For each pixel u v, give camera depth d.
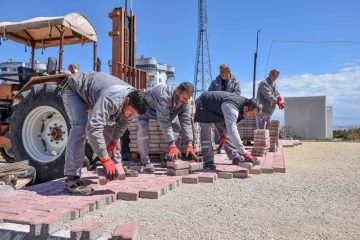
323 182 5.11
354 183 5.06
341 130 17.56
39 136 6.07
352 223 3.25
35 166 5.75
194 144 6.45
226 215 3.45
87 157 5.62
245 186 4.76
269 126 8.55
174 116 5.33
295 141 12.66
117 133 4.32
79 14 7.08
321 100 15.45
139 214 3.45
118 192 4.03
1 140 7.01
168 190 4.47
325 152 9.65
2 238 2.86
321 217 3.42
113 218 3.31
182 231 3.00
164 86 5.17
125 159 6.99
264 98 8.35
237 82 7.21
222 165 6.15
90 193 3.91
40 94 5.88
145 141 5.62
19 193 4.02
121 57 7.48
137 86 8.20
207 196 4.19
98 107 3.73
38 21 6.61
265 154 7.53
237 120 5.62
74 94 4.11
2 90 7.23
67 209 3.30
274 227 3.12
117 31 7.46
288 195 4.29
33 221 2.84
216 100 5.47
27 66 8.07
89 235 2.61
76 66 6.71
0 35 7.20
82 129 4.07
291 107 15.85
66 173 4.04
